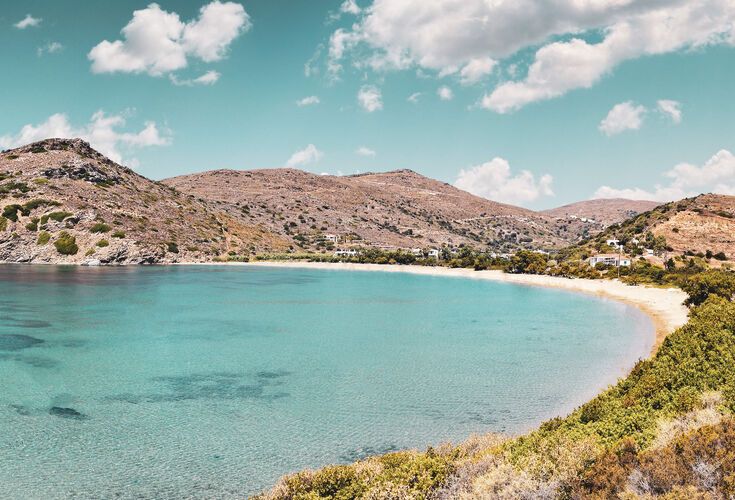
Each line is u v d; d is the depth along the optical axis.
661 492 13.98
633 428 22.67
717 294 76.62
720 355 30.25
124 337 62.97
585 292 129.88
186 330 69.38
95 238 190.50
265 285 140.62
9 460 26.98
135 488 24.19
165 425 32.78
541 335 68.06
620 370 47.50
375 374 46.59
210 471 26.14
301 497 19.00
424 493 18.30
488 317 85.94
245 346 59.47
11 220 183.62
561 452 18.22
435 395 39.88
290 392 40.59
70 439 30.03
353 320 81.69
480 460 20.62
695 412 21.48
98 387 41.06
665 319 76.38
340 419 34.28
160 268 185.25
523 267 187.12
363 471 20.69
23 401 36.81
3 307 83.81
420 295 123.25
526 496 16.14
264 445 29.69
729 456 14.17
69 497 23.22
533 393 40.41
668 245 186.25
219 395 39.56
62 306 87.75
